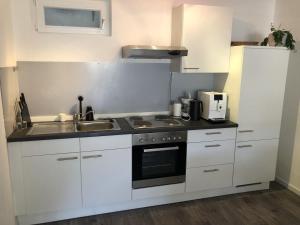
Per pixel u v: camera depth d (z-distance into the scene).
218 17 2.69
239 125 2.75
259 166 2.93
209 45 2.72
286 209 2.69
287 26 3.00
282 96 2.84
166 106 3.10
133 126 2.54
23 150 2.15
